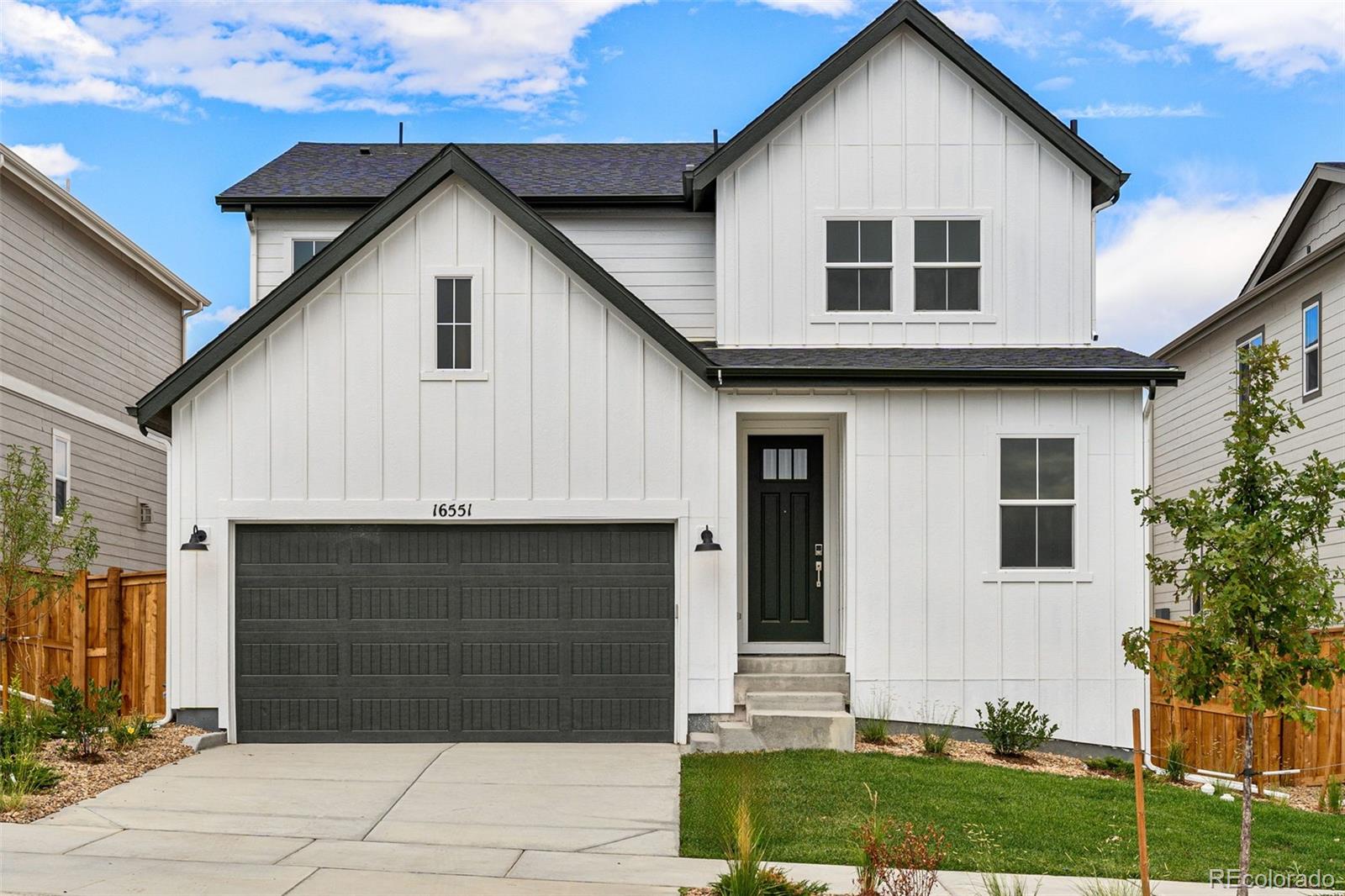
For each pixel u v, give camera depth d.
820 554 14.66
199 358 13.45
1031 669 13.61
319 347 13.65
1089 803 10.71
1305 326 19.33
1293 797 12.35
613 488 13.60
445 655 13.59
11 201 17.69
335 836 9.38
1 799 9.71
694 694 13.47
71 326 19.78
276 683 13.51
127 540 22.20
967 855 9.06
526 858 8.83
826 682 13.75
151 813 9.89
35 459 14.25
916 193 14.68
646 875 8.38
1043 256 14.67
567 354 13.67
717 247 14.68
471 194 13.73
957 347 14.58
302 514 13.52
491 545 13.67
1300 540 7.46
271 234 16.55
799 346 14.58
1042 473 13.81
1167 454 26.22
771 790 10.80
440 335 13.71
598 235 16.38
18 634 14.15
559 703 13.54
